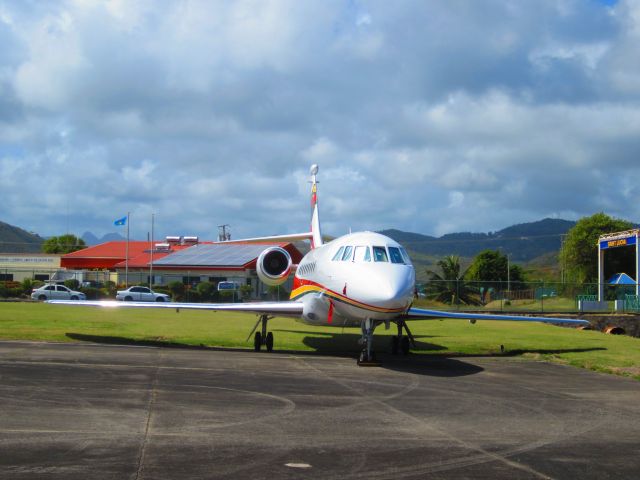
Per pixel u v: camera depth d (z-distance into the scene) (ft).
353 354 56.80
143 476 19.99
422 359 54.34
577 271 237.45
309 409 30.81
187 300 162.09
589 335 80.28
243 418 28.43
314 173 90.33
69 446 23.11
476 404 33.55
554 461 22.99
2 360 43.98
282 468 21.26
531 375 45.52
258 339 57.77
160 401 31.53
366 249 49.85
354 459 22.58
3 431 24.91
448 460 22.75
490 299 183.62
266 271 69.51
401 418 29.50
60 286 155.63
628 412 32.50
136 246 230.27
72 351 50.52
